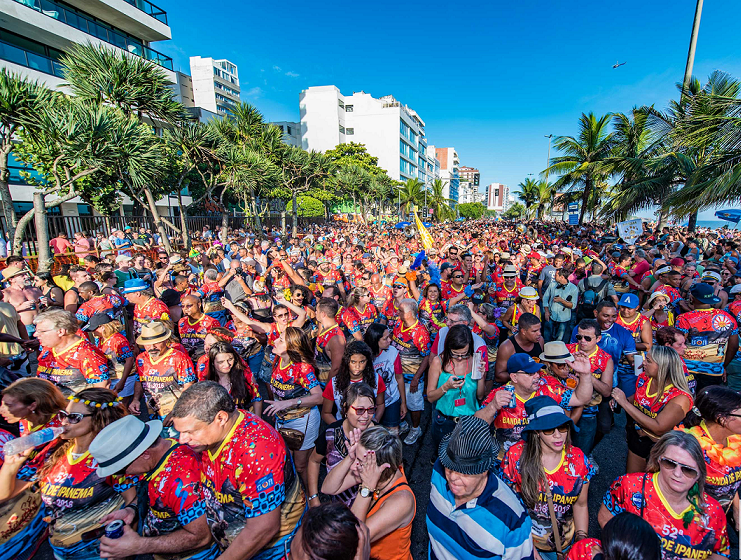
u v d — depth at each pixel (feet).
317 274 27.04
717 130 30.01
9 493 6.85
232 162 65.21
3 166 35.37
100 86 46.47
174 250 53.88
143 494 6.92
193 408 5.76
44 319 10.39
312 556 4.59
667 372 9.25
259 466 5.94
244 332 15.20
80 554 7.09
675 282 18.28
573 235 64.95
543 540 7.13
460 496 6.20
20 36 63.26
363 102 250.57
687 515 6.12
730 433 7.67
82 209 71.41
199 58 252.01
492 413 8.76
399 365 12.43
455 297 20.02
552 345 9.89
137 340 10.77
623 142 65.82
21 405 7.48
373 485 6.10
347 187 137.69
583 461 7.07
